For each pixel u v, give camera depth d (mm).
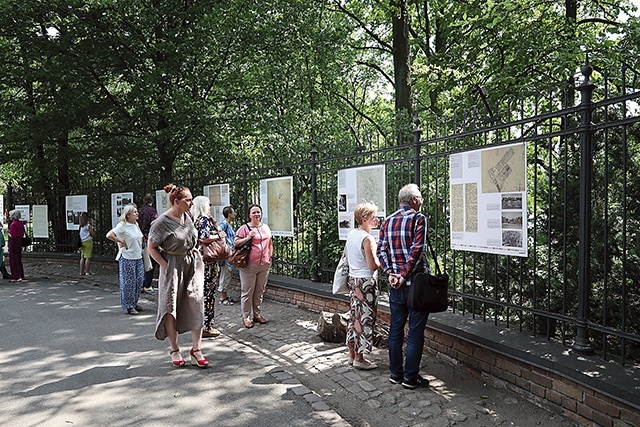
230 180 11078
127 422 4270
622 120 4004
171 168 15430
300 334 7137
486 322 5602
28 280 13312
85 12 13461
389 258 5137
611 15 13609
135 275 8680
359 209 5734
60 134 14789
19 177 20953
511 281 5820
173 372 5543
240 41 14852
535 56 11992
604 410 3838
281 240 9844
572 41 11461
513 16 12148
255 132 15711
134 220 8773
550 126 4812
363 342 5555
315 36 16609
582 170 4391
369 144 7582
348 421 4438
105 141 15297
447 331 5547
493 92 11805
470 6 13148
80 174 17047
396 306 5113
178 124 13766
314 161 8711
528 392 4574
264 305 9109
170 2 13914
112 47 13906
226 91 15562
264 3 15117
